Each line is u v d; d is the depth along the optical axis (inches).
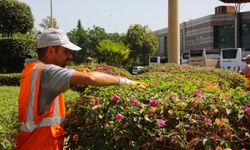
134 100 155.7
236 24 1948.8
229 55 1256.8
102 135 153.3
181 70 521.7
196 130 147.0
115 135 149.3
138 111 151.3
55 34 141.6
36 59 143.3
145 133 147.9
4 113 203.5
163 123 145.7
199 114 151.9
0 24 818.8
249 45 1924.2
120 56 1664.6
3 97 315.3
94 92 177.6
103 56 1660.9
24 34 879.7
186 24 2300.7
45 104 136.6
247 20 1927.9
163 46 2495.1
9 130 164.9
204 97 159.6
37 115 136.6
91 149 154.9
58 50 141.7
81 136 160.2
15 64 777.6
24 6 830.5
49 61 142.2
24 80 138.4
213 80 357.1
